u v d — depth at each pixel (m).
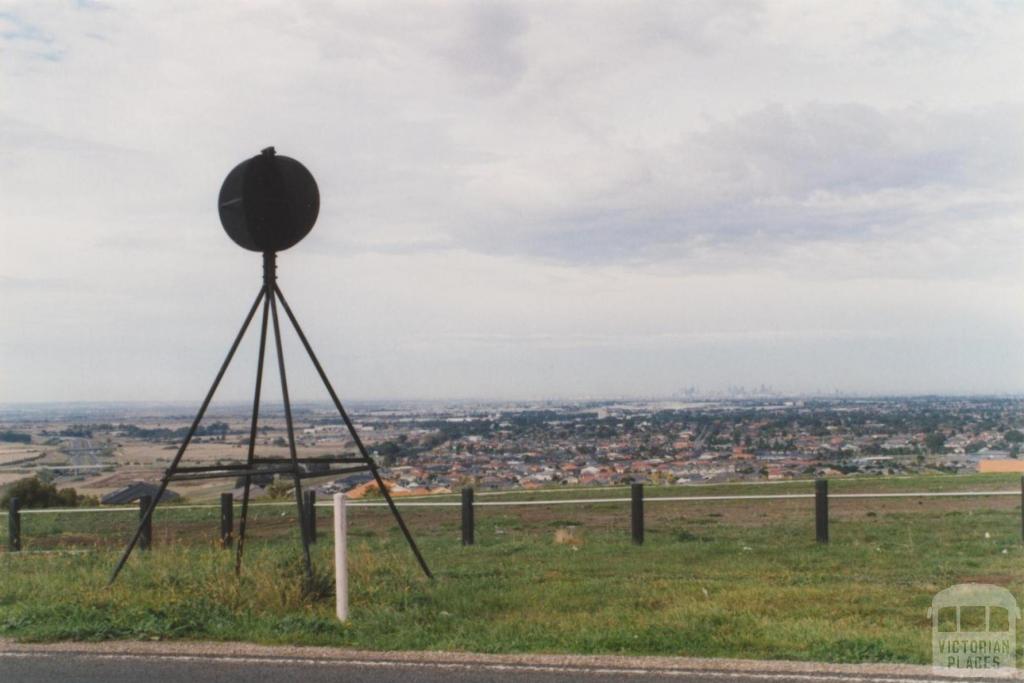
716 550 14.23
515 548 14.97
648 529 17.45
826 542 14.77
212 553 13.35
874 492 22.44
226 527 16.67
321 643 8.38
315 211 11.27
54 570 12.47
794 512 19.80
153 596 10.07
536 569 12.48
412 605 9.79
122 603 9.76
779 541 15.14
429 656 7.89
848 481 25.66
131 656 7.99
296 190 11.12
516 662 7.67
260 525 20.11
